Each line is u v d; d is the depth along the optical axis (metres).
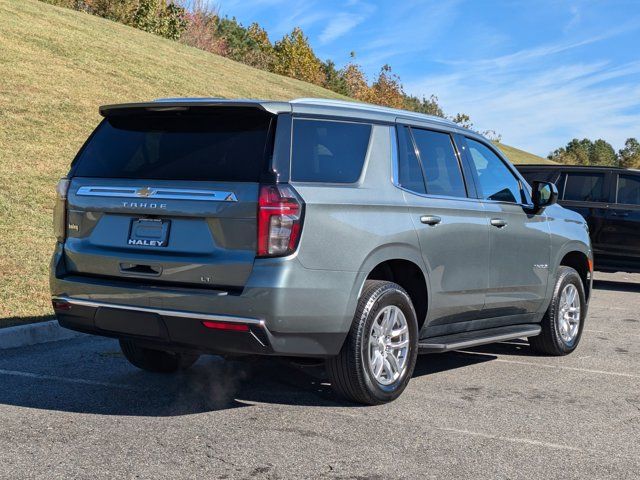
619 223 13.39
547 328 7.20
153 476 3.85
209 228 4.66
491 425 4.94
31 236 11.08
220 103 4.77
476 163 6.41
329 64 72.00
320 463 4.11
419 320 5.70
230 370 6.29
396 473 3.99
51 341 7.27
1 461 4.00
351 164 5.16
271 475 3.91
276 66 60.28
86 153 5.32
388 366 5.30
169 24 46.44
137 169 5.00
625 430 4.93
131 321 4.82
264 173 4.61
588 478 4.04
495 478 3.97
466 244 5.93
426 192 5.70
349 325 4.94
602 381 6.33
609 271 13.69
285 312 4.55
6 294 8.32
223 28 56.72
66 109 19.56
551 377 6.43
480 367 6.77
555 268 7.16
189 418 4.88
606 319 9.91
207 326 4.57
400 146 5.59
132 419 4.82
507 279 6.46
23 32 26.34
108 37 31.81
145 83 25.98
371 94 65.38
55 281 5.17
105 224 5.04
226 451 4.25
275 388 5.71
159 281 4.76
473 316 6.22
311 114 4.98
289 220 4.57
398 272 5.63
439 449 4.41
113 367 6.27
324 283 4.73
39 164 15.21
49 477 3.80
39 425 4.64
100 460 4.06
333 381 5.14
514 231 6.52
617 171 13.66
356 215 4.98
